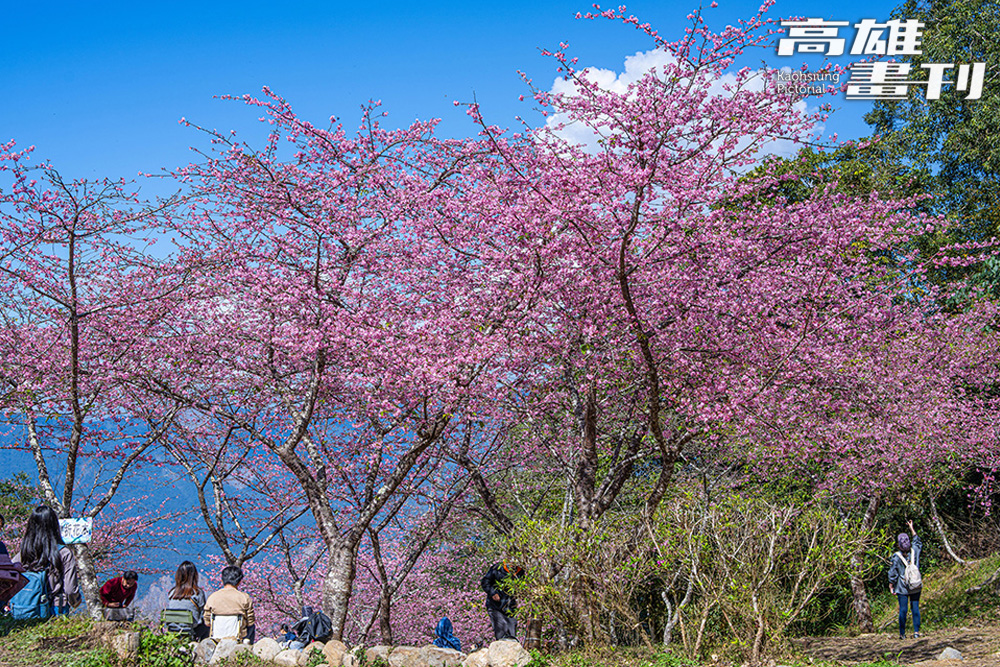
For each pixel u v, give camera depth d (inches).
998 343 658.2
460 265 442.9
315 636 394.9
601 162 365.4
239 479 605.9
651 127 343.6
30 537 362.0
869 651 466.9
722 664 339.0
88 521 438.6
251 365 472.1
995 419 642.8
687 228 383.6
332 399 488.1
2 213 430.6
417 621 783.7
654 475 623.8
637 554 367.6
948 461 668.1
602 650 351.9
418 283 441.7
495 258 411.2
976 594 615.2
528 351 425.1
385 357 394.9
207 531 668.1
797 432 436.5
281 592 768.9
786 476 582.6
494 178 409.4
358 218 428.5
